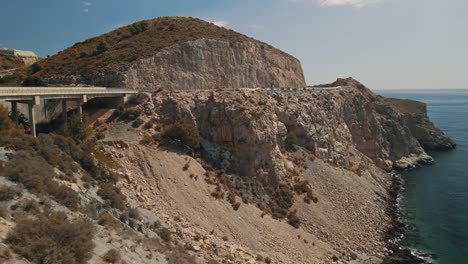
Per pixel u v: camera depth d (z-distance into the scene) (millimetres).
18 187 17484
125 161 35406
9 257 12328
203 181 37938
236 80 70562
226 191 38500
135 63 55438
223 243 30609
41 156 23562
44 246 13672
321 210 44812
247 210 37531
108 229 19656
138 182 33219
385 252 39844
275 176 45375
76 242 15164
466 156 94312
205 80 63969
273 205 41719
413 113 108688
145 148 38250
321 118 62969
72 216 18312
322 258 36000
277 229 37000
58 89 34750
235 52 73250
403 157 85062
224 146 45594
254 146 44938
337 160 60438
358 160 66438
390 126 86625
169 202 32625
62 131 35719
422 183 68250
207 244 28859
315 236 39844
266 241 34344
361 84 97500
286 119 55531
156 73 57250
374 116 81188
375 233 44188
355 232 43094
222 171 41594
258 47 83500
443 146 104062
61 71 56719
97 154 33344
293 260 33500
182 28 75000
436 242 42500
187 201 33906
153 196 32406
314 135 58312
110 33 75312
